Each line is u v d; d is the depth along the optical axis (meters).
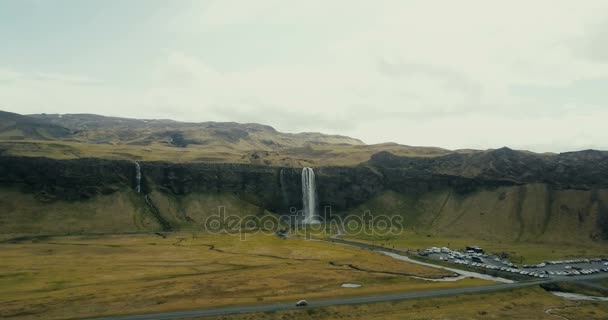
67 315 119.00
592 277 194.12
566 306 149.38
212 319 117.19
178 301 136.50
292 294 149.50
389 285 168.75
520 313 137.38
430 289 160.38
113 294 141.62
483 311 135.88
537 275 195.75
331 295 147.25
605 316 141.62
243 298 141.50
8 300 132.88
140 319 114.62
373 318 124.81
